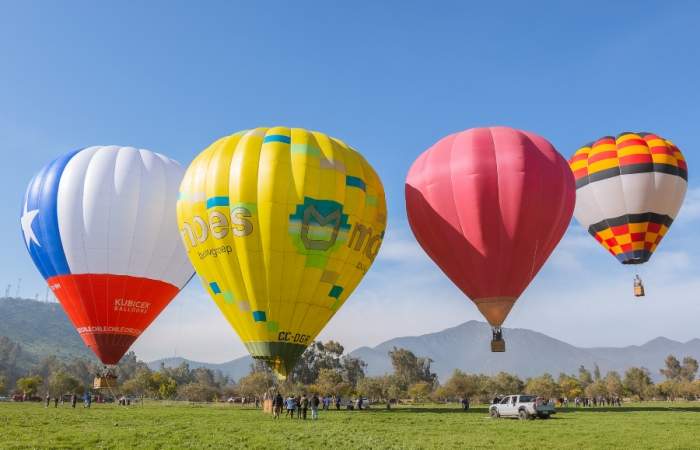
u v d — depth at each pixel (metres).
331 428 22.11
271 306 25.48
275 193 25.28
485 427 22.72
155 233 33.06
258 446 16.08
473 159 28.89
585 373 165.12
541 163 28.78
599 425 23.67
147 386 96.06
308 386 87.12
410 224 31.39
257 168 25.78
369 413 35.78
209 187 26.23
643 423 24.80
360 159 28.36
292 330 25.84
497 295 28.75
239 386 90.50
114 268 31.86
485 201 28.30
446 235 29.41
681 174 36.56
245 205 25.33
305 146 26.55
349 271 26.73
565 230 29.88
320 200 25.67
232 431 20.72
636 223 36.03
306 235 25.31
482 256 28.61
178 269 34.16
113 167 33.28
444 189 29.36
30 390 94.50
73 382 98.50
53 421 25.77
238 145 26.84
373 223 27.67
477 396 96.75
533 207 28.09
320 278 25.75
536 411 27.22
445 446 16.14
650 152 36.34
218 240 25.75
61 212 31.94
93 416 30.36
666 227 36.81
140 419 27.78
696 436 18.91
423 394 97.69
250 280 25.36
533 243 28.33
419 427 22.73
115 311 31.94
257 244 25.19
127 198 32.59
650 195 35.78
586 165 38.03
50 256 32.12
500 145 29.16
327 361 108.31
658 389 120.06
